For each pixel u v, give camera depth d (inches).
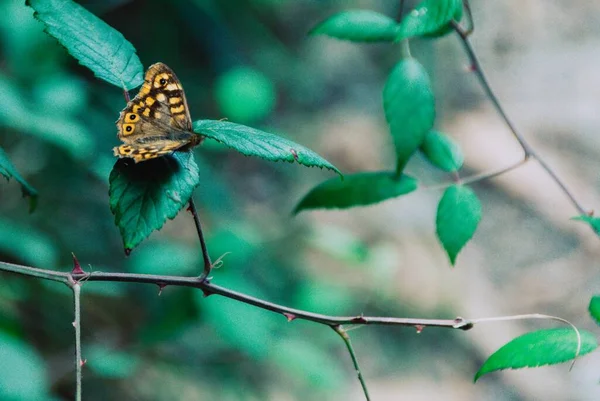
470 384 45.5
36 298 31.7
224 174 54.9
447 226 23.2
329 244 40.5
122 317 34.1
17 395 25.0
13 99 27.7
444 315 48.7
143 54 55.4
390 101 23.2
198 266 30.0
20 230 28.0
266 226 49.7
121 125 20.8
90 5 44.1
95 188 40.0
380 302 47.6
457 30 24.4
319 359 34.0
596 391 45.2
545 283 52.3
